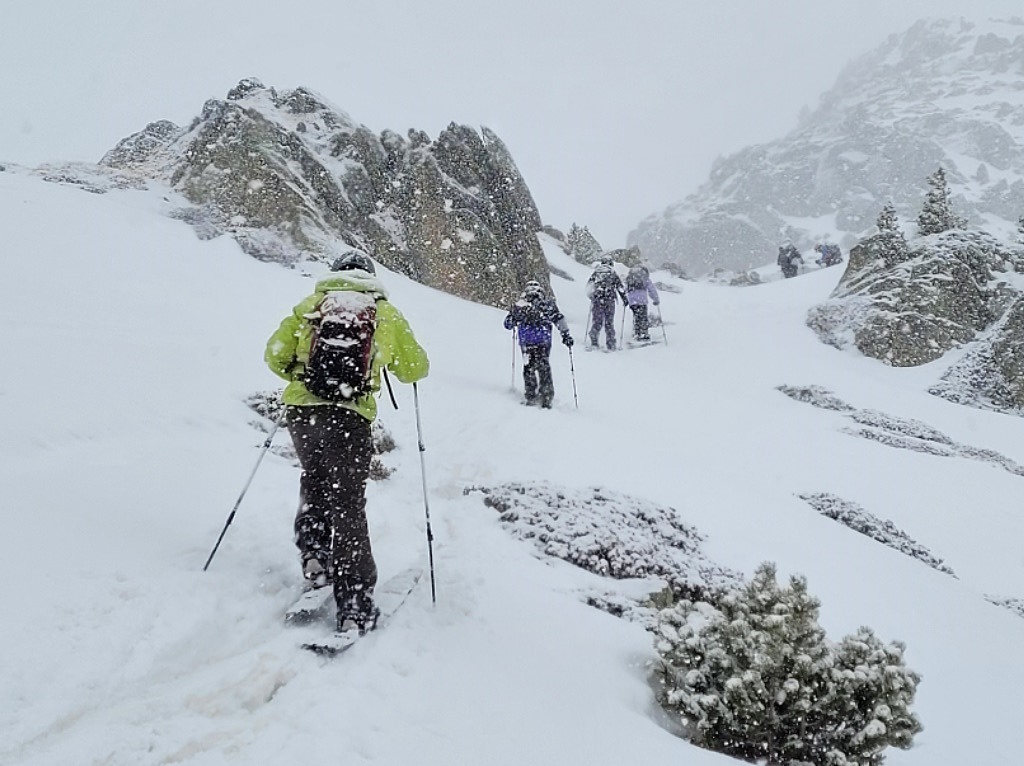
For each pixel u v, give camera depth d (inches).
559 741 117.2
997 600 295.1
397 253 766.5
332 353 143.0
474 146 886.4
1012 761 161.8
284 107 864.3
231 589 148.9
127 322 348.2
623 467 322.0
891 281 754.8
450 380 455.2
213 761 95.7
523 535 225.1
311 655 128.0
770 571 157.0
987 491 420.8
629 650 168.2
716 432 457.1
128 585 135.9
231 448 245.3
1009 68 7377.0
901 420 543.5
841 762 135.3
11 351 254.1
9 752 92.7
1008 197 4948.3
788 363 674.2
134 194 618.2
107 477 187.8
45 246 425.1
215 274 495.8
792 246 1293.1
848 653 148.2
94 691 109.8
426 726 112.2
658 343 743.1
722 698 142.9
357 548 140.0
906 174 5639.8
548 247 1191.6
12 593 121.4
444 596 167.0
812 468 417.4
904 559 299.6
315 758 98.3
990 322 725.9
